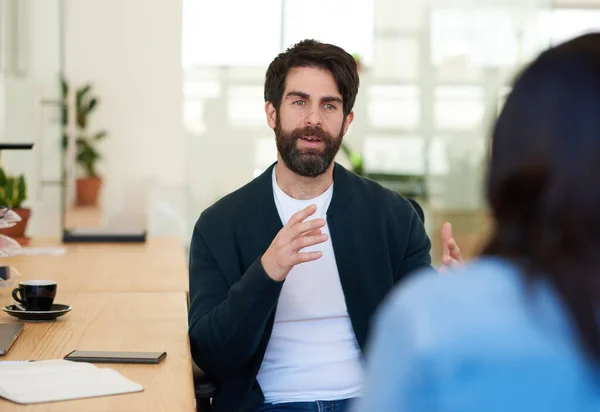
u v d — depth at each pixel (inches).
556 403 24.9
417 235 88.0
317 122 82.1
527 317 25.7
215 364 76.5
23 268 123.3
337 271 82.3
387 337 27.4
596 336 25.0
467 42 237.5
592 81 26.2
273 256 70.9
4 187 149.9
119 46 290.4
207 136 288.5
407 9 242.7
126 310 90.3
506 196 27.8
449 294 26.8
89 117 289.7
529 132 26.9
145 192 291.0
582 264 25.9
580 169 25.9
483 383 25.0
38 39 187.3
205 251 84.4
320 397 78.4
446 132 240.5
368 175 247.3
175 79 290.4
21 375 58.6
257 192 84.7
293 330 80.3
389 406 26.0
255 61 284.7
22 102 187.9
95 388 55.7
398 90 244.5
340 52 84.4
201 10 285.3
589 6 263.6
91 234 161.0
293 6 275.6
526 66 28.2
